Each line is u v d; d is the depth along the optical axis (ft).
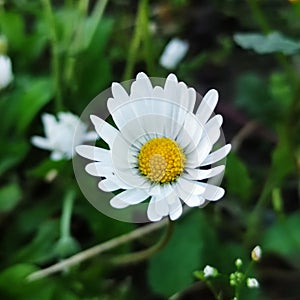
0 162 0.69
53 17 0.75
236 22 0.89
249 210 0.71
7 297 0.59
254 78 0.78
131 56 0.74
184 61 0.85
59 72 0.72
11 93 0.73
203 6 0.91
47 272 0.60
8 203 0.64
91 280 0.62
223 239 0.69
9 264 0.63
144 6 0.70
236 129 0.80
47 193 0.71
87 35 0.74
